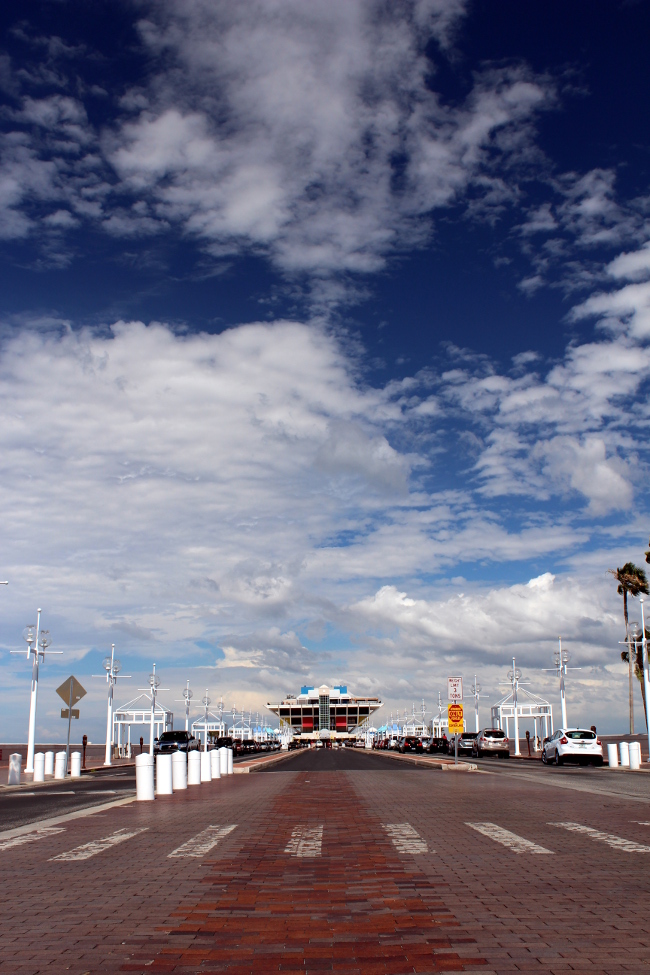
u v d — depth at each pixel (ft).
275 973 20.25
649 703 149.89
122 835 44.29
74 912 26.48
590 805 59.26
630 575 225.97
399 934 23.57
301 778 98.63
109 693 183.83
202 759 93.71
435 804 60.75
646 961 20.72
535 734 240.53
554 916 25.38
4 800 73.77
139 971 20.47
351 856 36.58
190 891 29.48
